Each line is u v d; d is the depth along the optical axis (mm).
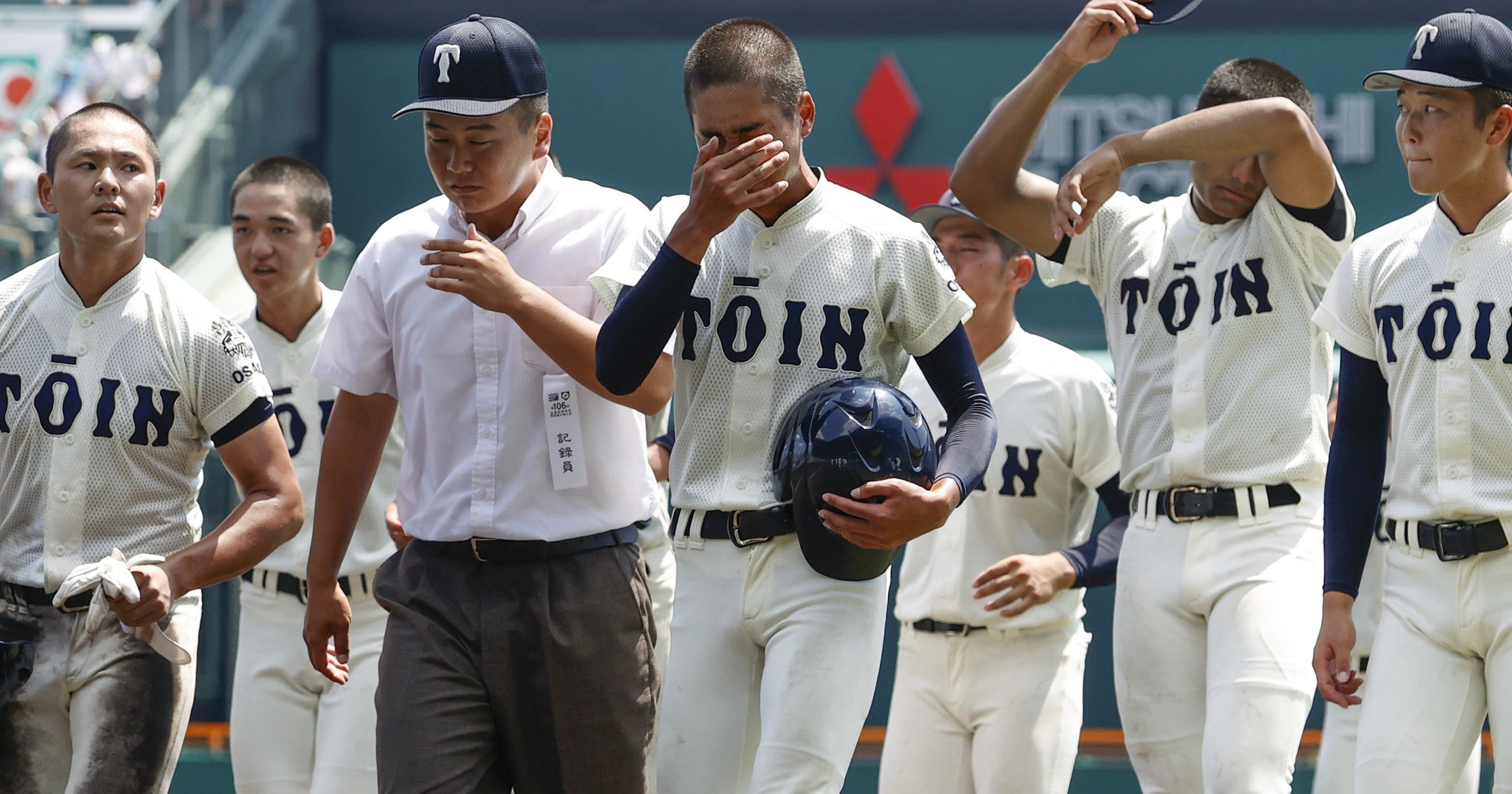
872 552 12922
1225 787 14828
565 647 13164
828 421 12688
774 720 12758
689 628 13523
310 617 14266
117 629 14008
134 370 14180
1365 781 13781
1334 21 42938
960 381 13422
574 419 13266
